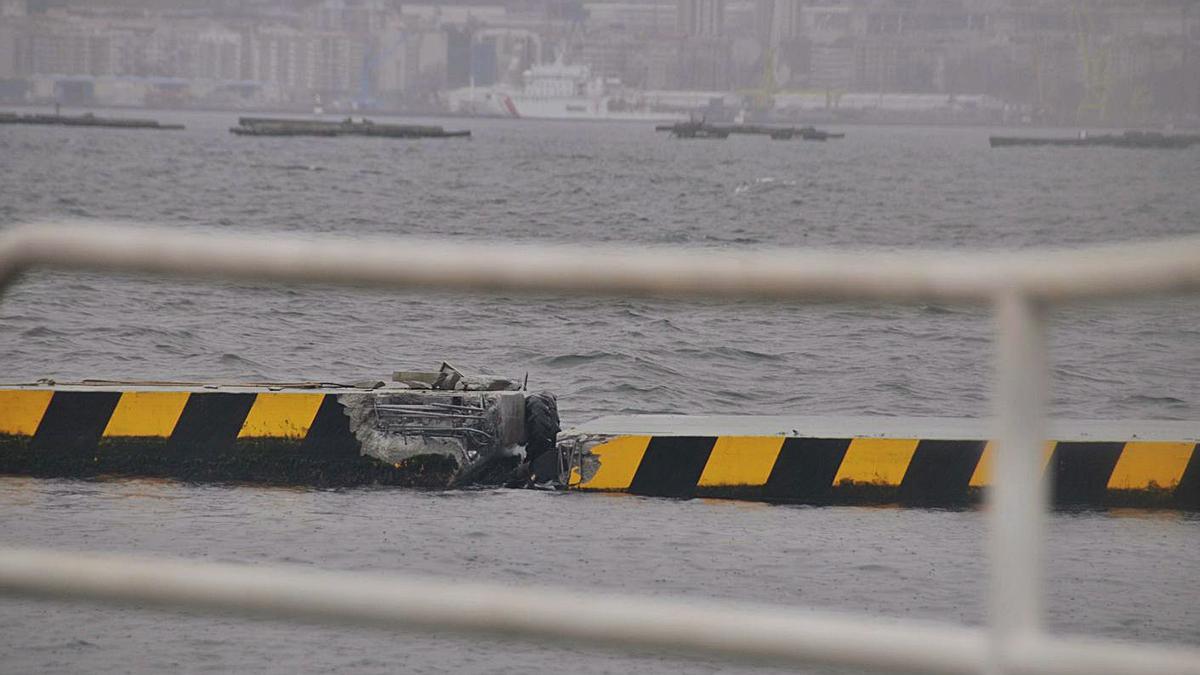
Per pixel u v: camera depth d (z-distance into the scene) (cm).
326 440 3600
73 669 2147
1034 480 693
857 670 787
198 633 2302
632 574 2803
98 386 3778
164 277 721
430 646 2275
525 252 709
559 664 2195
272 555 2881
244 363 5644
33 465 3628
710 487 3553
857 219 19225
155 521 3153
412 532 3100
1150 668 706
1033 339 666
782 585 2741
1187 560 2978
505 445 3622
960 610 2577
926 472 3519
